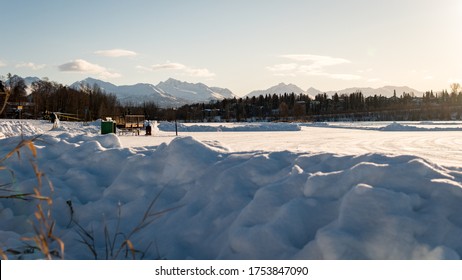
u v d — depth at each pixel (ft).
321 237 10.55
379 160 14.11
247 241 11.50
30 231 15.19
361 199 11.35
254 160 15.61
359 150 51.13
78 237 14.32
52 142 21.39
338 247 10.26
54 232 14.92
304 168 15.14
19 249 13.04
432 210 11.21
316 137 80.79
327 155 15.56
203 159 17.01
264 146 57.57
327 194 12.61
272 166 15.46
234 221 12.72
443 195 11.62
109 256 12.95
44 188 17.01
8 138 22.94
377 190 11.46
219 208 13.78
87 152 20.20
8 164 19.31
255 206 12.71
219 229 13.02
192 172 16.47
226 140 71.41
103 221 15.12
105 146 23.84
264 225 11.74
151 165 17.48
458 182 12.28
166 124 128.57
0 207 16.30
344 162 14.83
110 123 82.64
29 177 18.56
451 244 10.35
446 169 13.43
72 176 18.21
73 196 16.92
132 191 16.58
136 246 13.53
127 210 15.42
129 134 92.99
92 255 13.10
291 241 11.38
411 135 86.38
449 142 65.05
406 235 10.41
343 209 11.30
